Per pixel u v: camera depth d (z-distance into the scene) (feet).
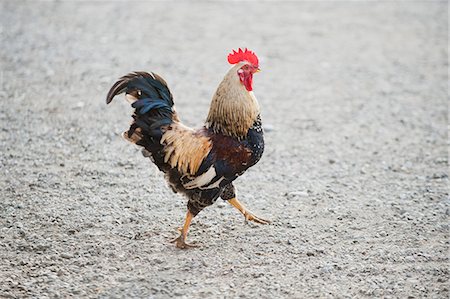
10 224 26.73
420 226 27.68
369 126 40.04
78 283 22.85
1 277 23.06
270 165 34.19
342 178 32.78
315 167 34.06
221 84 24.16
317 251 25.40
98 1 66.33
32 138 35.65
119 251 25.08
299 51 54.24
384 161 35.01
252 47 54.54
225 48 54.03
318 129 39.29
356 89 46.52
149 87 24.21
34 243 25.35
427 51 55.11
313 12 65.72
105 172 32.14
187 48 53.57
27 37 53.57
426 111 42.75
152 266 24.11
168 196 30.01
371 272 24.04
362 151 36.32
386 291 22.81
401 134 38.93
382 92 46.01
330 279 23.52
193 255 24.97
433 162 35.01
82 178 31.42
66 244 25.44
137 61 49.70
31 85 43.57
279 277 23.54
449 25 62.39
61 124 37.76
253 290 22.63
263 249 25.57
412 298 22.47
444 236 26.91
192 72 48.32
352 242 26.27
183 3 67.36
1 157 33.06
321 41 56.90
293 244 25.98
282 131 38.86
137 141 24.49
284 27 60.44
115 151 34.78
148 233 26.58
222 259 24.72
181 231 25.79
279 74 49.06
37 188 30.07
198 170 23.97
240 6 67.15
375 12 66.39
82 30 56.49
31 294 22.11
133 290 22.44
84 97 42.11
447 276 23.86
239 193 30.71
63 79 45.06
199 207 25.02
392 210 29.22
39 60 48.49
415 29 60.95
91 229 26.71
